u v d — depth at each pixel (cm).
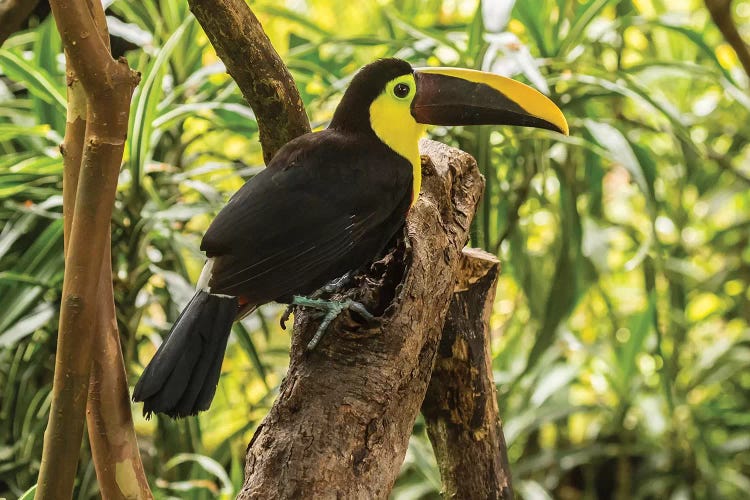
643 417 942
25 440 675
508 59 704
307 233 482
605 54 950
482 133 681
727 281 998
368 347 404
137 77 337
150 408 399
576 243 780
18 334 621
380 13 920
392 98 534
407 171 515
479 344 507
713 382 938
